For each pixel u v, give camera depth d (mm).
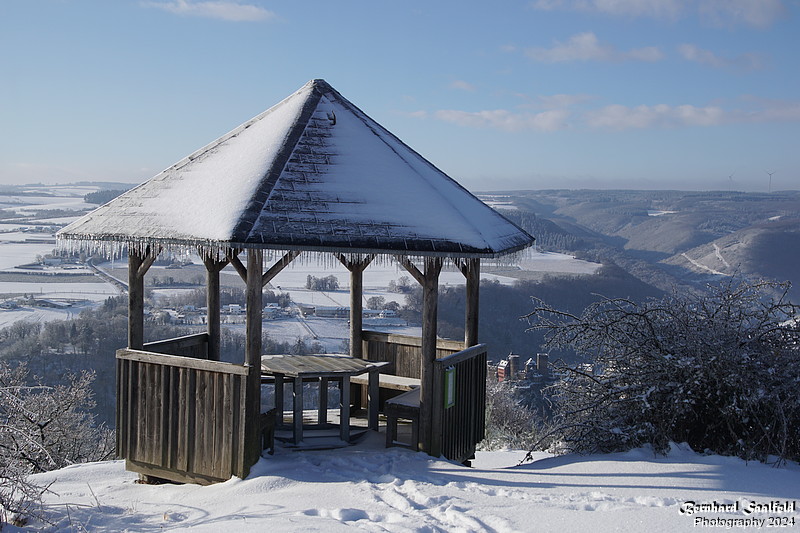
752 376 6586
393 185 6773
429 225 6363
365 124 7703
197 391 6176
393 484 5617
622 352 7594
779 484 5430
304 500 5301
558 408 8203
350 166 6855
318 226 5969
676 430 7012
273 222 5871
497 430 14875
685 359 6781
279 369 6941
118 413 6656
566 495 5258
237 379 5969
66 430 14852
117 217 6555
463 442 7242
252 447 6004
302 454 6566
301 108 7535
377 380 7492
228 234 5629
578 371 7758
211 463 6098
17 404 6301
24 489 5051
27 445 8234
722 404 6844
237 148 7129
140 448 6504
